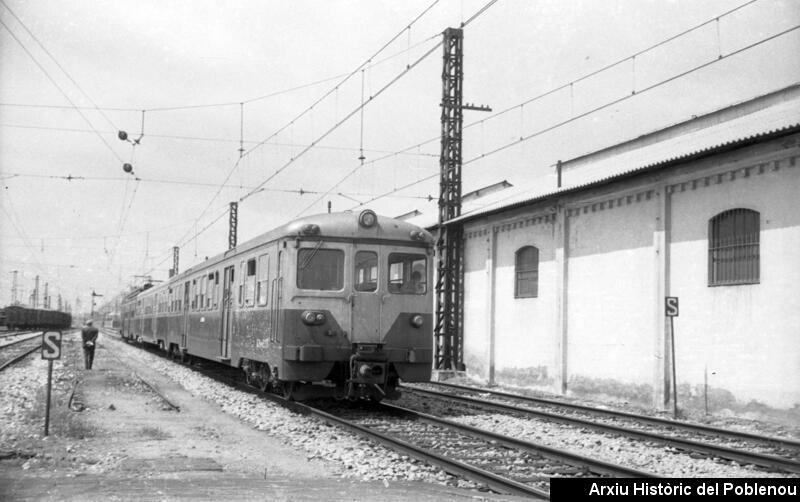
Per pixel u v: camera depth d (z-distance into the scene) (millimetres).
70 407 13547
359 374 13414
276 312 14203
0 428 11031
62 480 7863
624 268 17500
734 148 14227
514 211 22062
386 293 14250
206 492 7367
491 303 23344
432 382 22438
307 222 14031
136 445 10062
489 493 7590
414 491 7605
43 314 80812
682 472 9117
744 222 14539
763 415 13805
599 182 17391
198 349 22688
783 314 13477
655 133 22641
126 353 35781
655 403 16188
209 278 21500
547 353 20359
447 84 24797
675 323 15938
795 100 17562
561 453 9234
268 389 16094
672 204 16203
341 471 8672
